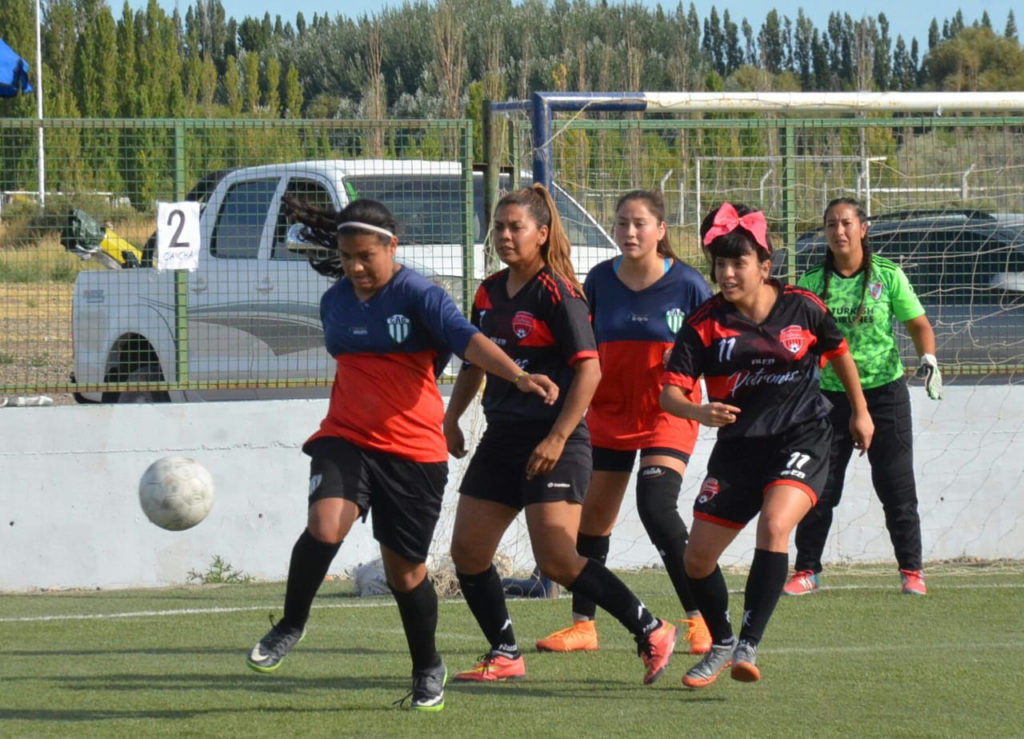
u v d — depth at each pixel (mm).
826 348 12117
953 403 21344
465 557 12320
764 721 10938
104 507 19656
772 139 21766
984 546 21484
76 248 21469
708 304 12023
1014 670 12984
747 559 21234
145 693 12094
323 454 10945
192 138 20641
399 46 112750
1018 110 21266
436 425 11102
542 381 10633
